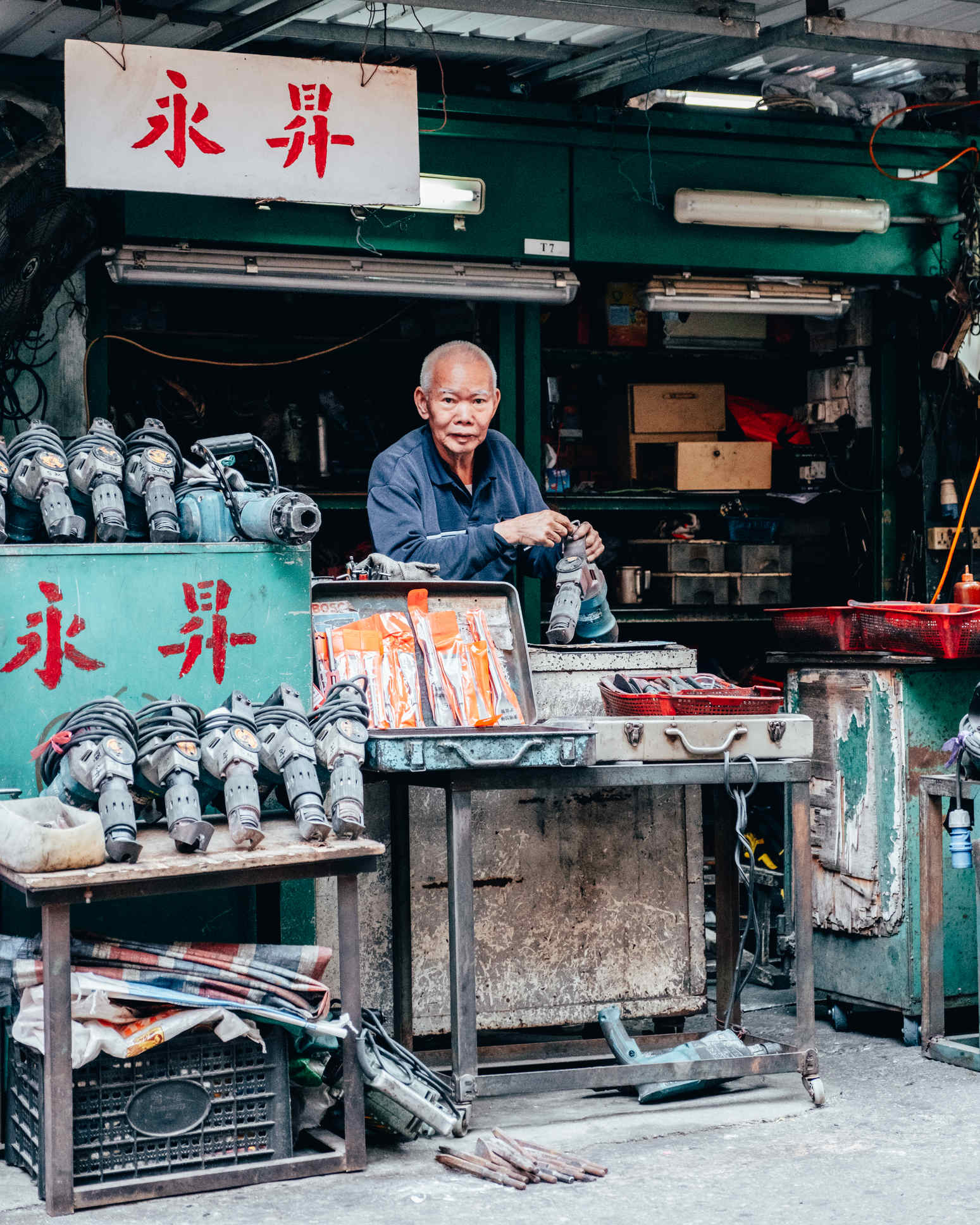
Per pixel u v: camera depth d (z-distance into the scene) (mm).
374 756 3121
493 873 3754
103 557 3244
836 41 4723
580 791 3842
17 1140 3041
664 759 3375
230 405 5664
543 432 6031
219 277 4883
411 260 5160
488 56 4980
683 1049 3482
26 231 4445
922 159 5855
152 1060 2863
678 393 6105
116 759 2869
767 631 6621
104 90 4457
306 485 5676
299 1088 3199
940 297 5980
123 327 5293
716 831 3955
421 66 5152
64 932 2732
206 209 4816
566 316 5996
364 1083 3037
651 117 5438
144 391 5504
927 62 5414
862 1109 3439
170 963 2869
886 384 6051
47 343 4898
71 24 4461
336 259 5035
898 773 4012
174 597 3305
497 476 4285
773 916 4828
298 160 4719
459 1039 3225
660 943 3916
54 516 3186
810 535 6504
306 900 3559
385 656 3570
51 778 3049
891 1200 2832
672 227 5500
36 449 3273
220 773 2957
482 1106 3512
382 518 4090
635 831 3898
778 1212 2768
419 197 4879
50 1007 2729
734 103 5418
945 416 6031
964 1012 4434
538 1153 3055
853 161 5742
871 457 6133
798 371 6645
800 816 3502
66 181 4449
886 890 4020
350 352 5777
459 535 3932
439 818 3736
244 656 3369
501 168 5246
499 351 5461
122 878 2734
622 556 6238
